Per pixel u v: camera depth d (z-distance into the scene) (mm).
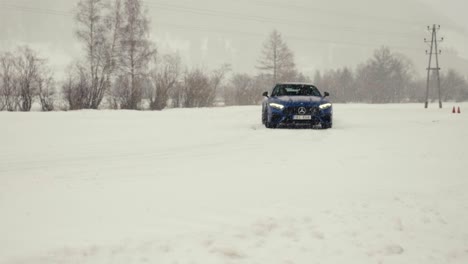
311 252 2793
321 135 9867
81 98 23422
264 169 5688
